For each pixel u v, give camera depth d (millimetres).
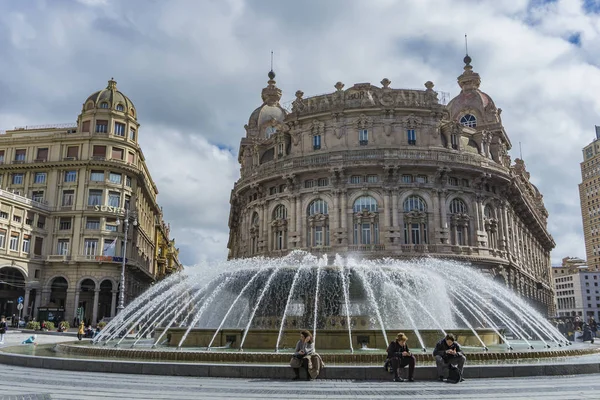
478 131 70250
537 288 96562
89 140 78125
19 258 70750
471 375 18016
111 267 75750
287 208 63594
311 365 17297
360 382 16891
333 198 60750
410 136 63781
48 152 78688
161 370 18156
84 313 75375
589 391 14977
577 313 199375
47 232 75750
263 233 65500
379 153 60656
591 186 193000
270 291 30672
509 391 15008
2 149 79500
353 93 65375
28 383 15852
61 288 75938
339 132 64000
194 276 32875
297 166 62031
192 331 26047
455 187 61844
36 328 58344
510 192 70750
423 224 59969
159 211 112938
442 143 65312
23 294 73938
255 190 68062
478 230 62125
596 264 191875
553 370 18766
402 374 17625
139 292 90625
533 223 90625
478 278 40844
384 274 31844
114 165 77812
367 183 60531
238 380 17062
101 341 30422
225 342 25469
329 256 58750
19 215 71750
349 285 30078
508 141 78750
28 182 77562
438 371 17406
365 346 24750
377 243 59125
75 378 17047
